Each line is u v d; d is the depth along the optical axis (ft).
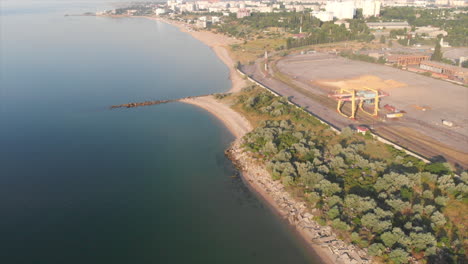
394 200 326.85
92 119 609.83
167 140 521.65
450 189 343.87
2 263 286.25
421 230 291.79
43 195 379.35
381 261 275.18
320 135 499.10
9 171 428.97
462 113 576.20
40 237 316.81
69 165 446.19
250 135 506.48
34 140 522.88
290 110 594.24
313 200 347.56
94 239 315.99
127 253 300.40
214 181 410.31
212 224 337.11
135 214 351.46
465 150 444.96
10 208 355.77
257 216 346.13
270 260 291.17
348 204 333.83
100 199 374.84
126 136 538.06
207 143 509.76
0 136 538.06
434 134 496.23
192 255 298.76
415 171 388.57
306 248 301.22
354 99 555.28
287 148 449.06
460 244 284.41
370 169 395.14
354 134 493.77
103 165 447.42
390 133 504.02
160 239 317.63
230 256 297.33
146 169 437.99
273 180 397.19
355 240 296.71
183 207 362.74
